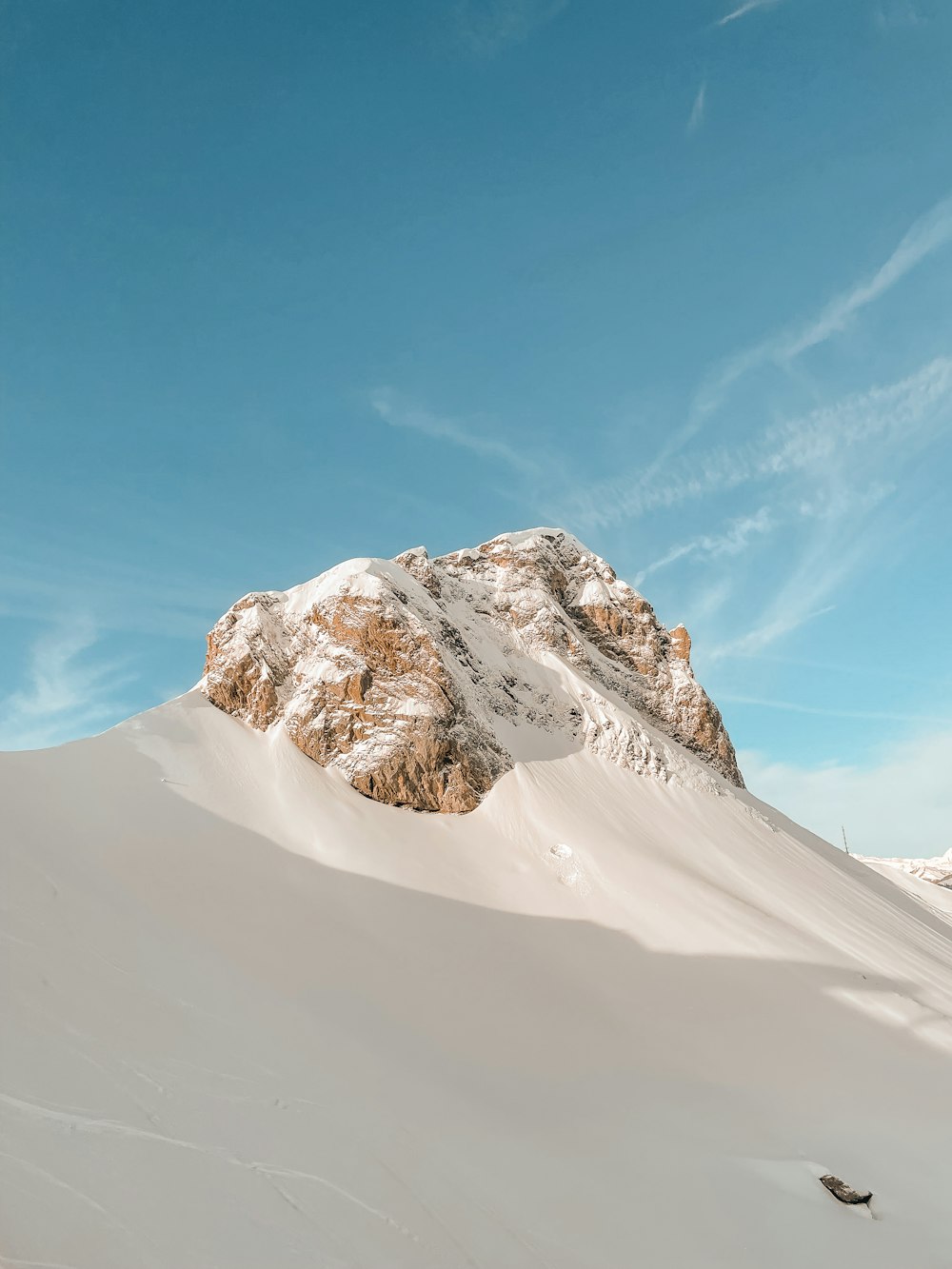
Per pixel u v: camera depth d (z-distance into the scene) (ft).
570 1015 79.05
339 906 88.99
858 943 108.99
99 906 70.95
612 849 111.96
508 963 86.17
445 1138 51.06
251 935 77.77
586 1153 55.01
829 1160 61.31
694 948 95.14
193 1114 43.75
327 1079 53.83
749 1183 55.21
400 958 81.87
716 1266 45.14
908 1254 50.39
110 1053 47.16
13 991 49.96
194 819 98.17
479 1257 39.96
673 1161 56.44
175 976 62.28
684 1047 77.30
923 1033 86.38
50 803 90.84
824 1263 47.80
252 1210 37.27
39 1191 33.12
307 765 116.88
